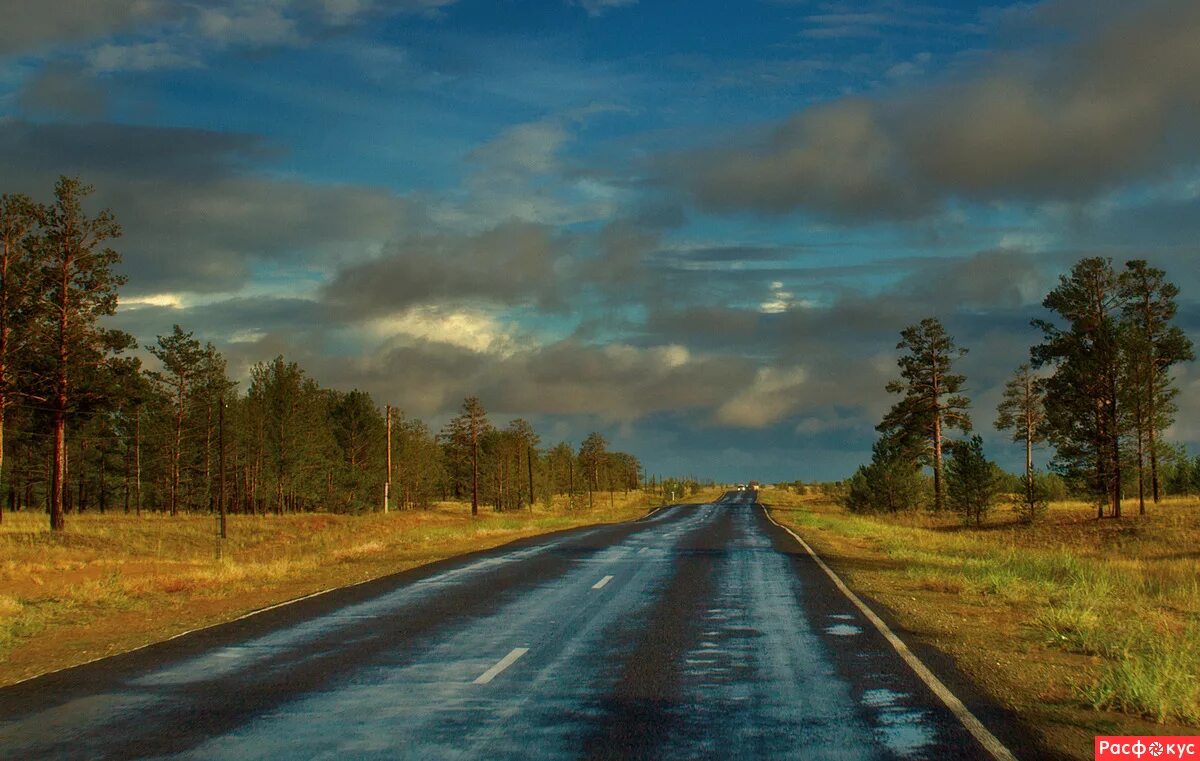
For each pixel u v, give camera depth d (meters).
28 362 42.25
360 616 13.14
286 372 72.31
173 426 67.88
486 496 96.88
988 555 25.52
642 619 12.66
